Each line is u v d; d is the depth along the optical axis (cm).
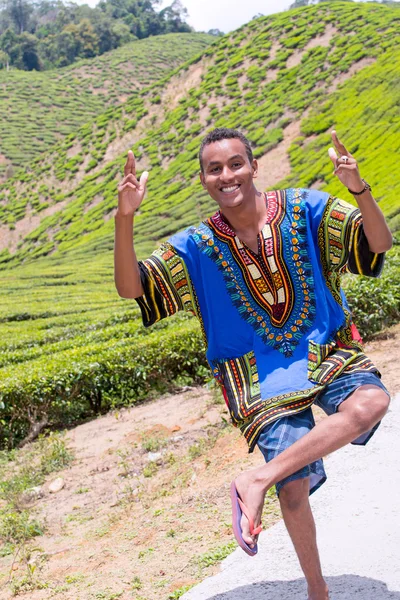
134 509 551
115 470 678
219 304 329
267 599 343
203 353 999
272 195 330
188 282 335
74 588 429
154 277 329
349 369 308
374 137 4400
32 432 905
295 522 296
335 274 330
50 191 6178
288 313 322
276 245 320
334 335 321
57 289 3027
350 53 5734
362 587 338
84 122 9100
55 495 648
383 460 463
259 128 5306
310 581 305
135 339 1084
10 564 502
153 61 11138
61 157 6556
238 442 614
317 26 6431
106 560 462
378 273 313
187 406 856
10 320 2183
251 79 6144
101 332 1363
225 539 441
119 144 6381
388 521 392
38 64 12612
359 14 6394
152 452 686
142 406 940
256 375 321
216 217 335
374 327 938
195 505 512
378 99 4847
